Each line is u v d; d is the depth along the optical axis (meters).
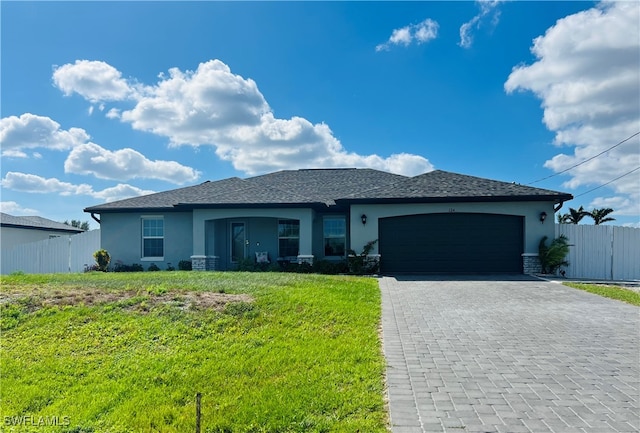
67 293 8.80
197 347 6.28
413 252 16.55
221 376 5.25
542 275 15.58
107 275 12.51
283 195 18.22
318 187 20.88
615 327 7.71
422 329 7.52
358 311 8.39
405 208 16.50
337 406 4.32
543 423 3.89
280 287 10.07
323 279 12.20
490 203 16.11
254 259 18.64
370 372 5.23
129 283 10.19
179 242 18.56
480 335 7.12
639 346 6.49
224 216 17.70
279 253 18.84
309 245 17.30
